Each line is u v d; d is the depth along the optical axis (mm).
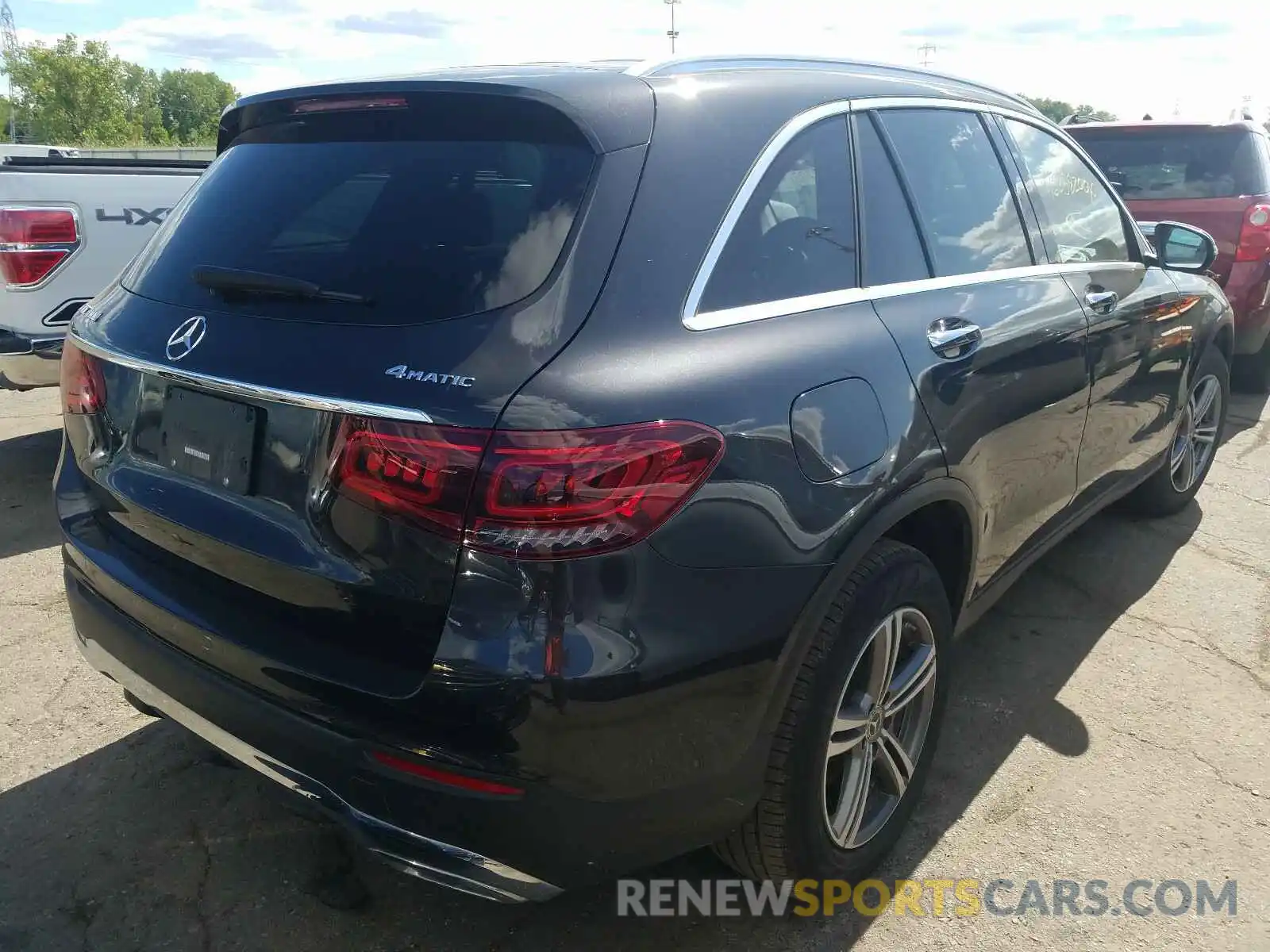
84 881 2451
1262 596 3986
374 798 1817
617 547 1713
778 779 2070
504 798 1735
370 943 2289
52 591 3973
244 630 2010
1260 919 2352
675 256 1963
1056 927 2330
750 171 2156
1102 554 4375
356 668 1848
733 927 2334
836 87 2523
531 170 1993
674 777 1861
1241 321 6445
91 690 3275
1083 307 3205
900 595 2260
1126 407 3609
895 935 2314
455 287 1883
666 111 2088
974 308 2674
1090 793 2797
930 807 2740
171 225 2488
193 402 2100
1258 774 2887
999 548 2891
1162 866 2523
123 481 2303
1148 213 6598
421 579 1759
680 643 1790
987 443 2596
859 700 2275
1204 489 5246
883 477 2166
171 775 2855
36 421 6516
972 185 2938
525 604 1694
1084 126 7008
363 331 1886
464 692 1715
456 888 1854
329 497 1843
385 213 2066
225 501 2043
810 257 2275
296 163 2320
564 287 1835
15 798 2740
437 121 2148
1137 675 3406
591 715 1713
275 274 2078
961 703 3234
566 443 1688
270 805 2742
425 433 1717
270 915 2365
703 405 1843
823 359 2115
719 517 1833
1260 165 6441
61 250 4980
